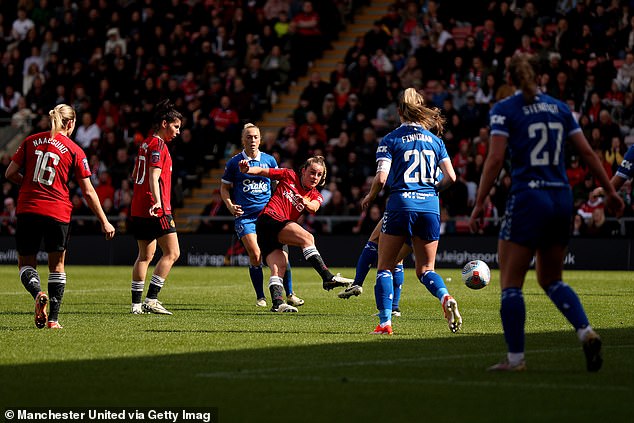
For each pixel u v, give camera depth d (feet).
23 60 379.76
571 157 276.41
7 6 404.16
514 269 81.76
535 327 120.78
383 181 104.99
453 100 305.12
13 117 359.46
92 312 141.28
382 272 110.63
